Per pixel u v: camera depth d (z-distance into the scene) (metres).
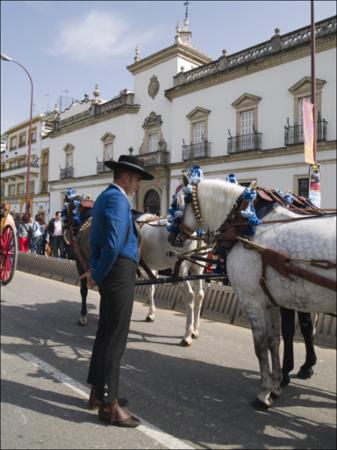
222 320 7.51
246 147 21.75
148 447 3.32
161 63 27.59
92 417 3.84
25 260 14.70
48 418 3.82
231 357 5.54
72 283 11.77
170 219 4.73
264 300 3.62
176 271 5.67
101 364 3.73
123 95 30.09
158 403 4.12
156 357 5.52
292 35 20.05
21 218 16.61
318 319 6.32
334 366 5.21
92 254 3.79
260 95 21.33
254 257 3.53
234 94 22.62
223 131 23.19
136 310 8.49
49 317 7.66
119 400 4.03
